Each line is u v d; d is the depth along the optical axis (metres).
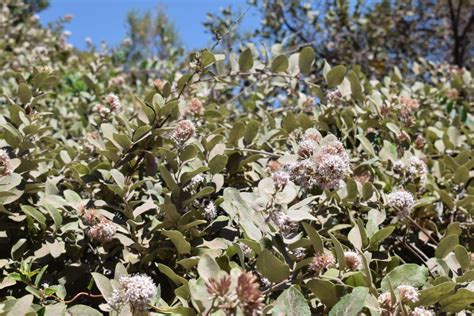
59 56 1.89
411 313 0.47
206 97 0.96
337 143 0.58
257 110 1.02
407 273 0.50
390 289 0.47
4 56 1.45
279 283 0.47
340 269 0.49
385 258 0.56
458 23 2.79
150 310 0.48
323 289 0.48
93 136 0.74
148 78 1.61
